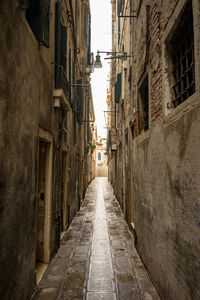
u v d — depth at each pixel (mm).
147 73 3975
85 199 12883
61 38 5258
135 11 5453
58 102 4430
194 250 1959
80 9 9977
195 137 1953
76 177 8859
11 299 2336
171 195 2574
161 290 2961
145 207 3990
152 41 3609
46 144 4238
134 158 5281
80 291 3215
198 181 1890
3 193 2141
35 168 3195
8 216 2256
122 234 6062
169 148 2656
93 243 5320
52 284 3398
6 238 2209
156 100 3309
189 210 2070
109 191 16969
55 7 4703
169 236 2641
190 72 2479
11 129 2316
